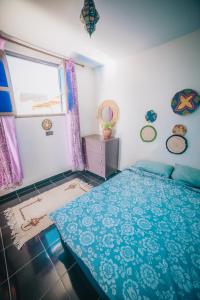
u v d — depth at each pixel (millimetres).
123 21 1569
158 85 2285
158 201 1599
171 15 1481
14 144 2201
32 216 1986
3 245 1567
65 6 1333
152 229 1228
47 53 2359
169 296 789
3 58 1943
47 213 2045
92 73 3215
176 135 2215
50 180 2965
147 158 2680
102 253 1027
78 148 3080
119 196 1692
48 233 1714
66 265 1362
